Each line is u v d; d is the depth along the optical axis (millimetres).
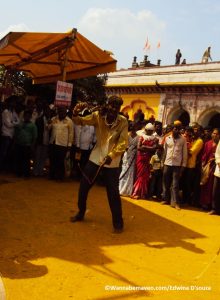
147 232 4297
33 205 4789
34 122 6742
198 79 15453
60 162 6461
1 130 6512
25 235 3699
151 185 6250
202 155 6102
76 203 5125
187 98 15734
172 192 5836
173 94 16219
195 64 15680
